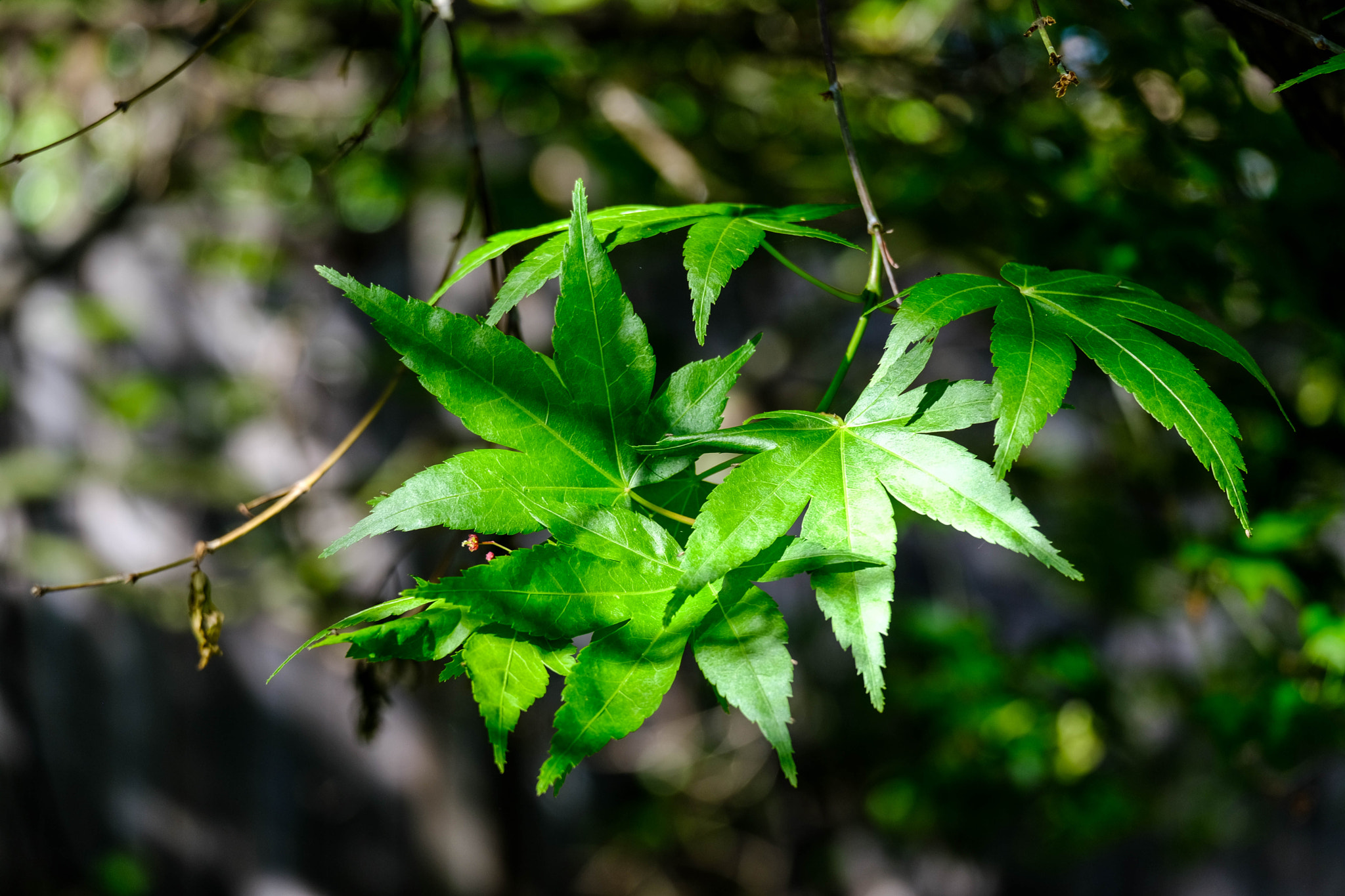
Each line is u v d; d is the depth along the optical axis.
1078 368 0.79
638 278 1.26
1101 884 1.28
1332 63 0.38
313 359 1.30
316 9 0.86
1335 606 0.60
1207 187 0.60
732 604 0.36
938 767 0.86
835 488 0.37
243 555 1.27
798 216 0.41
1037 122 0.66
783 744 0.35
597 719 0.36
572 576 0.36
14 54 0.95
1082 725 0.82
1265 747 0.61
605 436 0.38
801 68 0.81
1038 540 0.36
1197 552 0.61
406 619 0.37
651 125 0.84
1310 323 0.56
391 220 1.11
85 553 1.36
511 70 0.79
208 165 1.06
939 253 0.79
